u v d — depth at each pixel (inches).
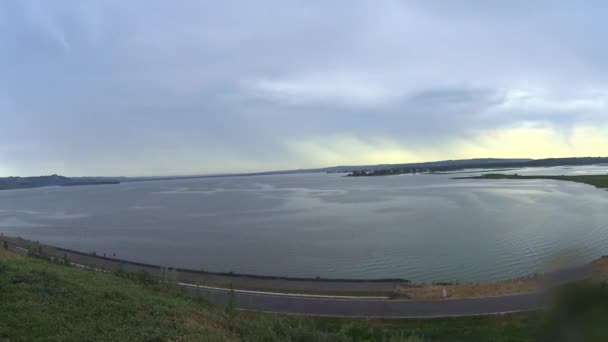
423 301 683.4
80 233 2027.6
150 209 3267.7
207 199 4210.1
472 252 1302.9
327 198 3641.7
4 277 384.5
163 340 302.5
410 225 1887.3
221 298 737.0
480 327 551.2
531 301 635.5
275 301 717.9
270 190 5472.4
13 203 4564.5
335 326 578.6
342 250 1411.2
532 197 2920.8
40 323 295.0
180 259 1371.8
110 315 341.1
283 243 1584.6
